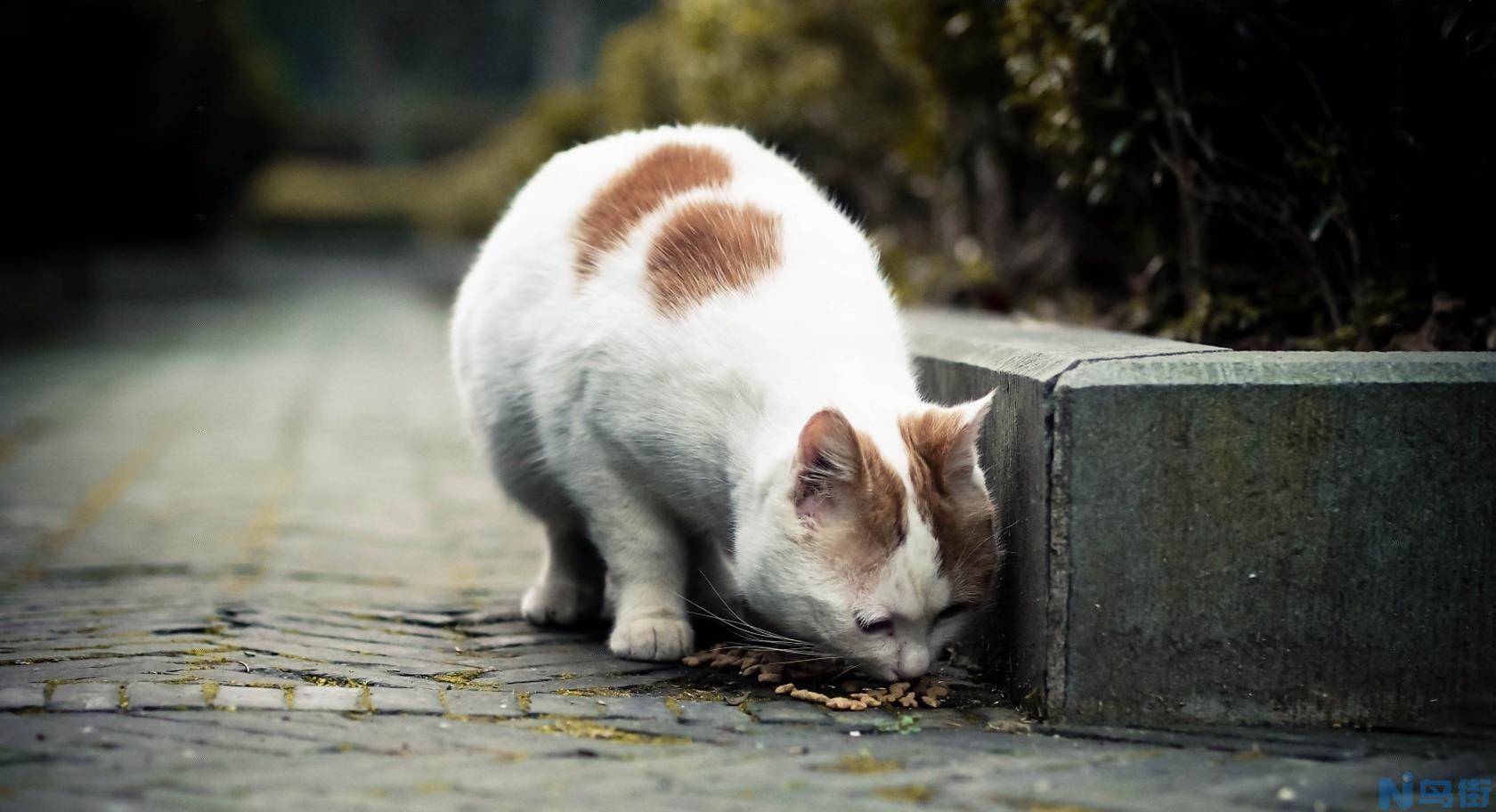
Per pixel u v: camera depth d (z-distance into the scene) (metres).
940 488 1.97
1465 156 2.32
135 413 4.34
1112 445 1.97
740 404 2.03
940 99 3.15
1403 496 1.98
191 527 2.64
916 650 1.98
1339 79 2.37
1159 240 2.58
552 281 2.14
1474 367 1.98
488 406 2.20
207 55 11.38
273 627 2.20
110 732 1.93
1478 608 1.99
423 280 13.75
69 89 8.21
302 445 3.71
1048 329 2.32
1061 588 1.98
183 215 12.55
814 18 4.13
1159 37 2.40
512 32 28.64
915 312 2.61
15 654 2.10
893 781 1.87
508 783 1.86
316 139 27.34
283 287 15.08
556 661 2.12
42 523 2.66
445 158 27.19
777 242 2.10
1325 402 1.97
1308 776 1.89
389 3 27.12
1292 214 2.43
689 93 4.81
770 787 1.86
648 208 2.13
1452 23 2.21
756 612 2.03
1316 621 1.99
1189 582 1.98
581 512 2.14
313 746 1.91
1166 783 1.87
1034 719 2.00
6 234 8.61
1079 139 2.51
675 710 2.00
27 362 6.06
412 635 2.20
